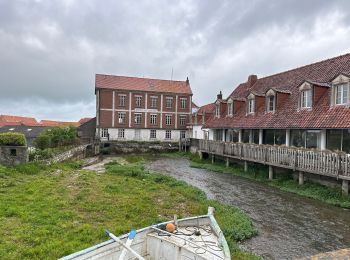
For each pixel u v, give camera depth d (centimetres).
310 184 1764
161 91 5050
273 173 2086
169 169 2700
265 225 1152
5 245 778
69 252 750
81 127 5006
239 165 2625
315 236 1037
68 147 3053
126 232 923
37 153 2234
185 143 4559
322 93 1969
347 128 1549
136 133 4959
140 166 2650
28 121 7138
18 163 1945
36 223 956
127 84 5038
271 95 2411
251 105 2734
